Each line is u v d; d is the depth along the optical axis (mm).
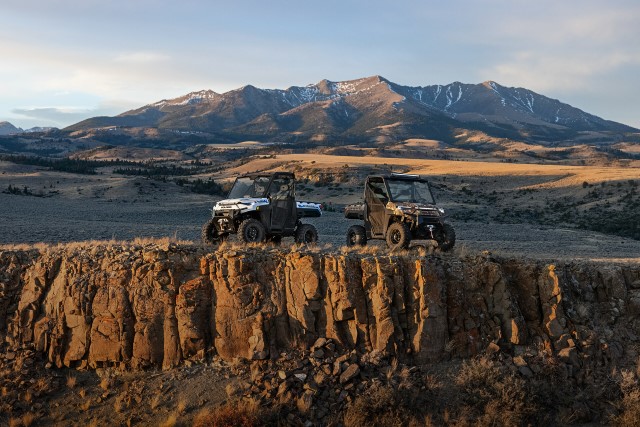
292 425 13445
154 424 13586
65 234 41969
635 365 15578
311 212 21094
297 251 16141
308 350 14891
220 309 15094
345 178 131500
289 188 20094
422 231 19047
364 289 15320
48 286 16078
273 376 14398
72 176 137750
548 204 102688
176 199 101500
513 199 110438
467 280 15891
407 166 166375
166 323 15047
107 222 59188
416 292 15344
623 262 18609
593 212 90062
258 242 18688
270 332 14945
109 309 15164
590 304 16359
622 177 112938
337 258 15438
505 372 14891
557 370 15062
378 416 13820
